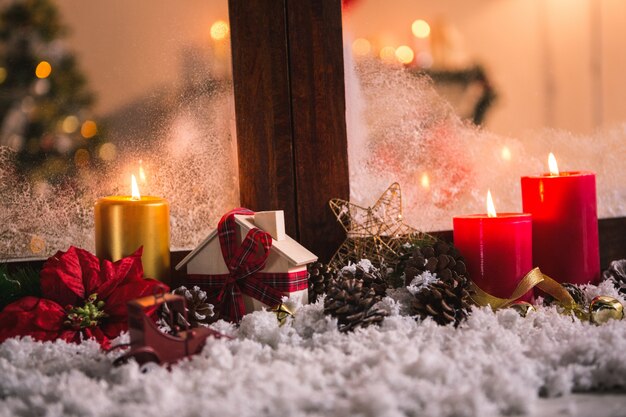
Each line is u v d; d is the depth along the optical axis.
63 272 1.01
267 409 0.81
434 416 0.79
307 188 1.16
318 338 0.95
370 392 0.79
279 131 1.15
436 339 0.94
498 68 1.25
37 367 0.90
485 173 1.25
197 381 0.84
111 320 1.01
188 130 1.15
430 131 1.22
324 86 1.16
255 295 1.04
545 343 0.91
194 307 1.01
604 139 1.29
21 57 1.11
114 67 1.13
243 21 1.14
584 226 1.14
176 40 1.15
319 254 1.16
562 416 0.81
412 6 1.22
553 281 1.08
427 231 1.22
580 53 1.28
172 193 1.15
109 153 1.13
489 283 1.09
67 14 1.12
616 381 0.86
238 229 1.05
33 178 1.11
